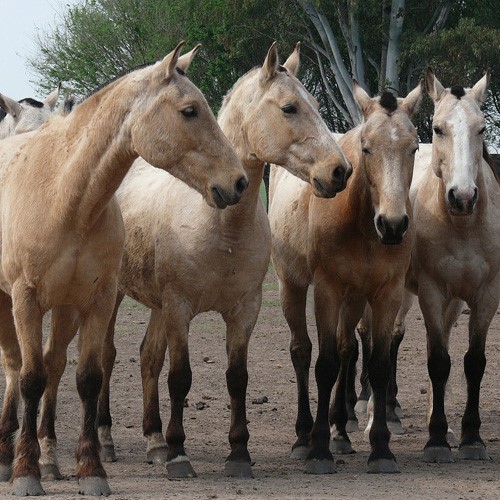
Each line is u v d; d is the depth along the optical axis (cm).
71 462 985
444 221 1030
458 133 993
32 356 827
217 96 4422
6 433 916
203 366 1560
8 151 909
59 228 809
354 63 3716
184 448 976
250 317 938
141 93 805
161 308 1002
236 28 4025
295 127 891
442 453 996
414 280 1109
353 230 952
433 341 1038
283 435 1138
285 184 1156
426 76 1060
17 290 830
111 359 1065
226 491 828
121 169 819
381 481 881
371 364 966
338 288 984
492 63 3634
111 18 5184
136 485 866
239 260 916
